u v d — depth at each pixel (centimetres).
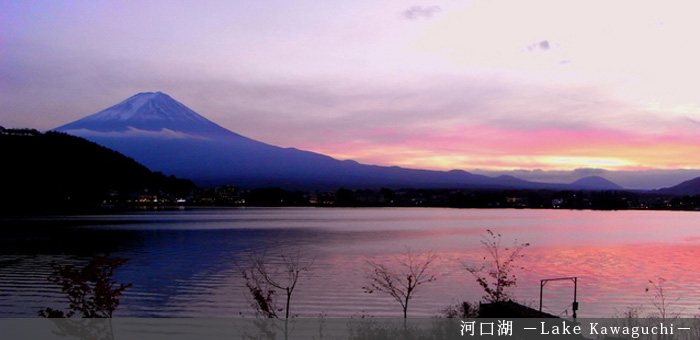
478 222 18962
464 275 4969
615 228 15438
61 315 1561
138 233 11525
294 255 7000
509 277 4809
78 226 13975
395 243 9100
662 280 4853
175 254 7212
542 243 9500
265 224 16012
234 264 5984
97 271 1594
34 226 13838
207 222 16962
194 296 3997
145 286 4441
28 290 4169
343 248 8125
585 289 4431
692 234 12631
